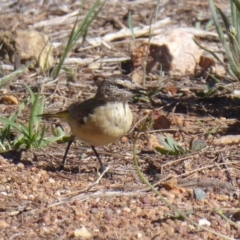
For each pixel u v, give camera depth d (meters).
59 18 19.30
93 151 12.16
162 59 16.41
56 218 9.67
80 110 11.02
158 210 9.94
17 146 12.23
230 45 15.06
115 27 18.95
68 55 17.16
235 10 14.80
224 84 15.35
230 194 10.59
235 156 11.81
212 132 12.98
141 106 14.55
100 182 10.98
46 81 15.68
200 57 16.62
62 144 12.62
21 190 10.64
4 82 13.96
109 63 16.86
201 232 9.27
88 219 9.65
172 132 13.16
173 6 20.44
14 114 12.77
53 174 11.30
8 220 9.62
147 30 18.39
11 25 18.91
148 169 11.49
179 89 15.47
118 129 11.02
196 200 10.34
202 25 19.30
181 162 11.61
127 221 9.56
